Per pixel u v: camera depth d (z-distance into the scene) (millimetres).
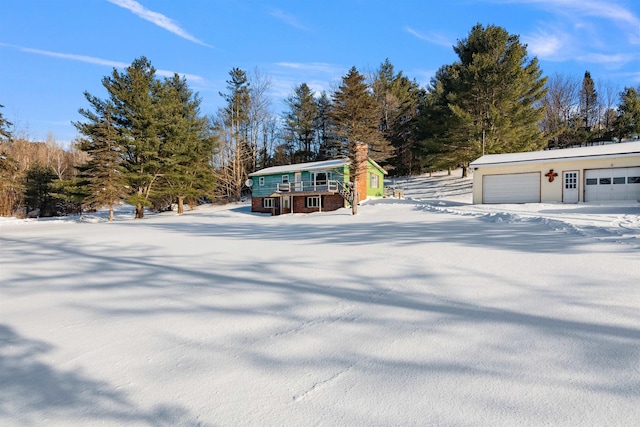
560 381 2438
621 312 3596
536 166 21250
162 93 32125
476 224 11688
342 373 2678
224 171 40438
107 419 2230
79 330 3789
